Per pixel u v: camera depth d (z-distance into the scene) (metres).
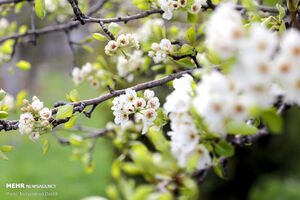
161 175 1.29
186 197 1.30
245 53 1.22
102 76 1.79
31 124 1.45
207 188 2.26
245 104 1.24
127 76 1.83
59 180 3.48
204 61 1.29
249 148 2.23
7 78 4.60
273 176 2.66
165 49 1.51
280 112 1.56
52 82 6.95
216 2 1.57
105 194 3.22
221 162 1.47
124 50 1.51
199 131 1.31
